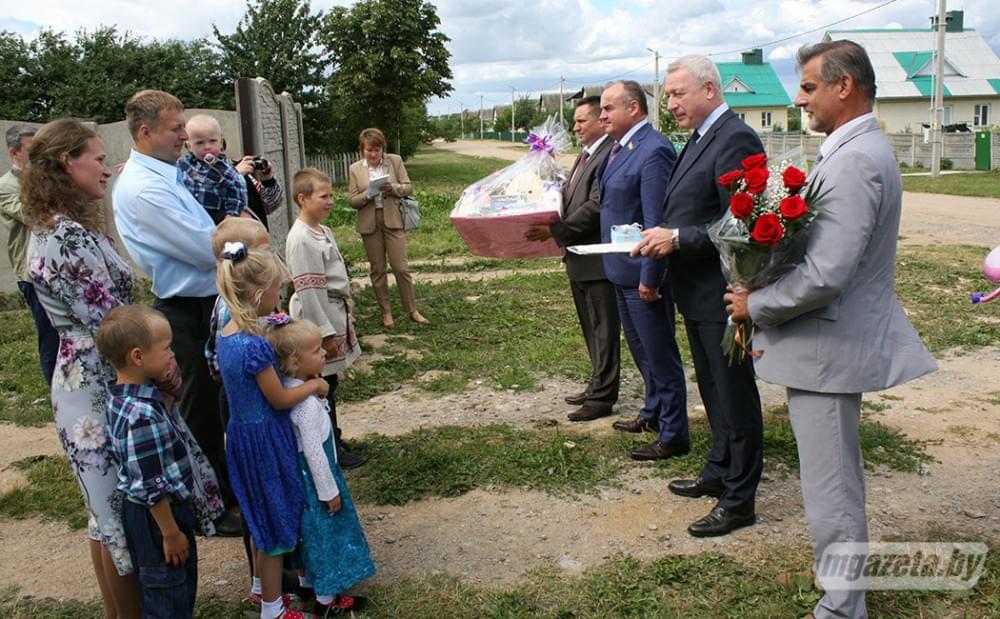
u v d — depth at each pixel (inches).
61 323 115.6
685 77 143.8
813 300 108.0
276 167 338.3
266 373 117.6
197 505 116.9
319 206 174.6
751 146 140.3
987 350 259.1
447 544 149.6
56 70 1098.1
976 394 219.3
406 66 1322.6
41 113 1095.0
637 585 132.2
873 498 160.9
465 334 295.6
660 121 1167.6
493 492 169.9
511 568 140.6
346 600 129.0
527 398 228.7
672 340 178.2
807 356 112.3
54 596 138.6
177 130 146.8
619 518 156.9
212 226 153.6
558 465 178.9
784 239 107.7
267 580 122.2
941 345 264.1
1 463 194.4
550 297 354.6
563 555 144.3
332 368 175.9
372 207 301.0
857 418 114.8
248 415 118.6
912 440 188.2
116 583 118.8
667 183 164.6
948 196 788.6
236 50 1235.2
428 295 362.3
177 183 149.7
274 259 123.3
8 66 1064.2
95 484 114.8
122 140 393.1
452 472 177.6
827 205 106.2
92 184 117.0
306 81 1258.0
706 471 163.5
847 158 105.5
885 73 1860.2
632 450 186.5
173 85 1152.2
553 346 274.4
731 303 118.6
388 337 294.4
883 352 111.1
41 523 165.3
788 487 166.1
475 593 132.7
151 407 108.3
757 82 2364.7
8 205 215.3
